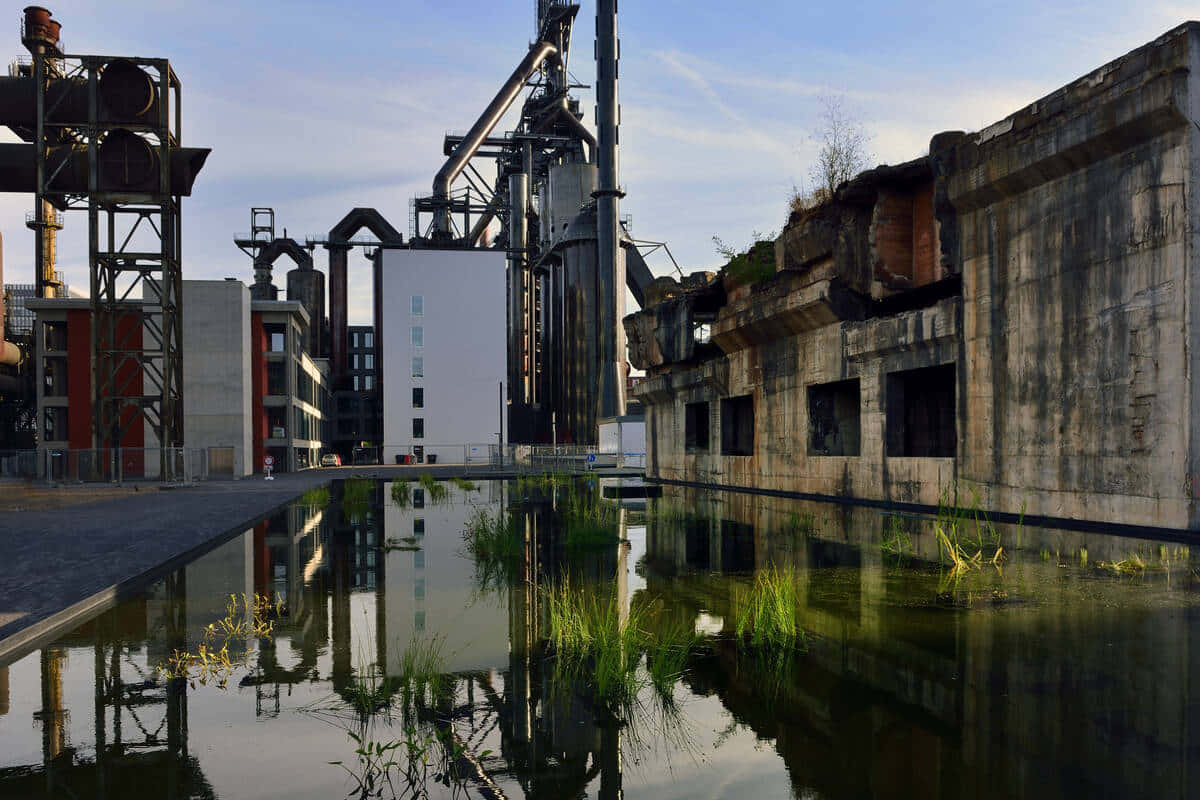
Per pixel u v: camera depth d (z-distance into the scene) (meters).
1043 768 4.25
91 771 4.42
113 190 35.72
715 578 10.66
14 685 6.10
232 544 15.20
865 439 24.02
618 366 80.69
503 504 24.53
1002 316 18.58
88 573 10.87
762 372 30.67
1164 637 7.14
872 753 4.54
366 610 8.83
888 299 25.11
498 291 88.44
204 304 48.41
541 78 98.94
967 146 19.50
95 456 34.53
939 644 6.98
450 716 5.34
